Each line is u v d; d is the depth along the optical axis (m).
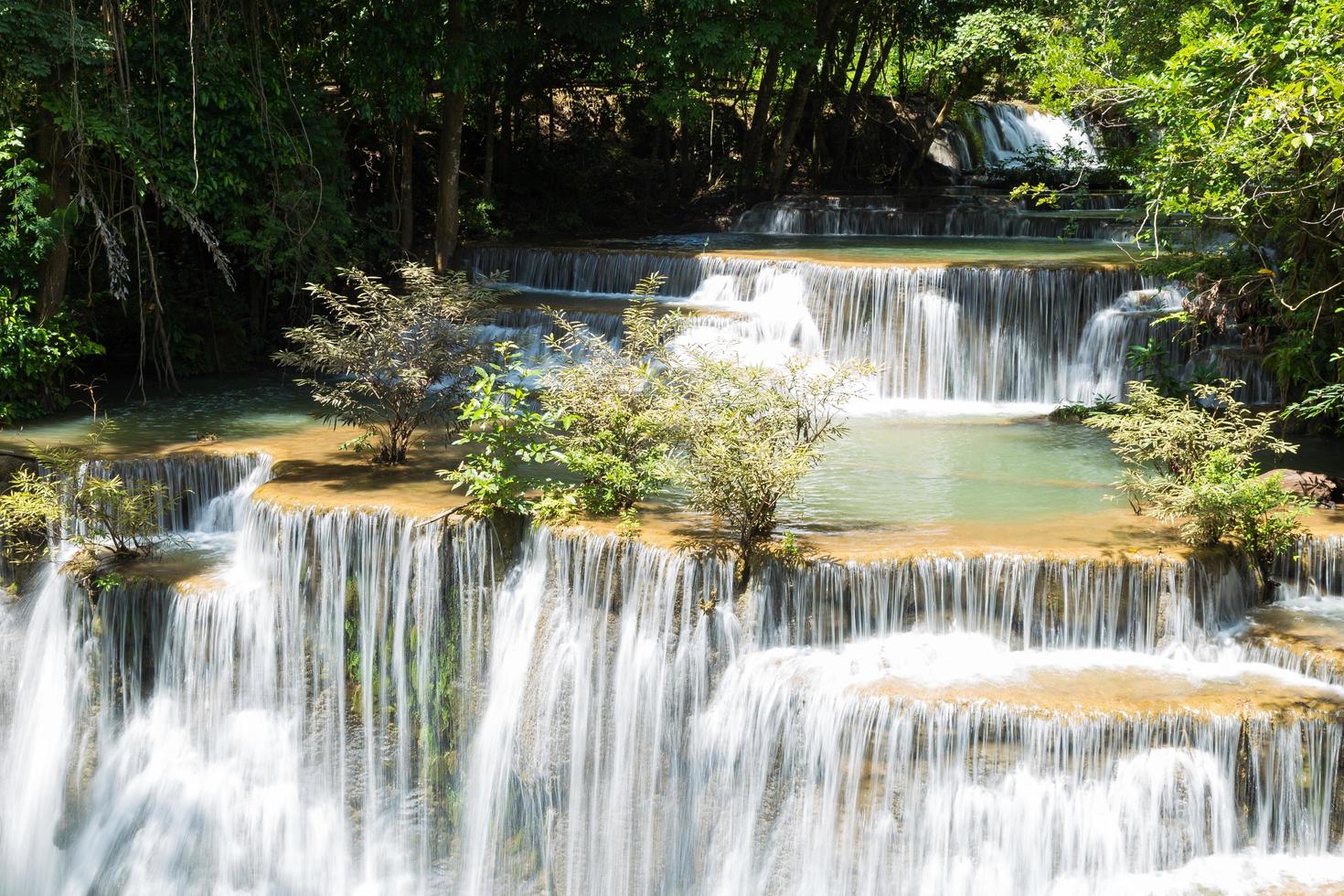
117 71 16.70
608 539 11.10
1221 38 12.79
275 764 12.14
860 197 29.72
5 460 14.20
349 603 12.15
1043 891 9.17
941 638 10.55
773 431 11.27
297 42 20.66
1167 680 9.73
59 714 12.66
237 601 12.16
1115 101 15.91
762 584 10.59
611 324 18.23
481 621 11.72
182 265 19.73
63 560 13.20
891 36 33.97
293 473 13.67
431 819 11.90
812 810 9.80
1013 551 10.63
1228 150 12.34
